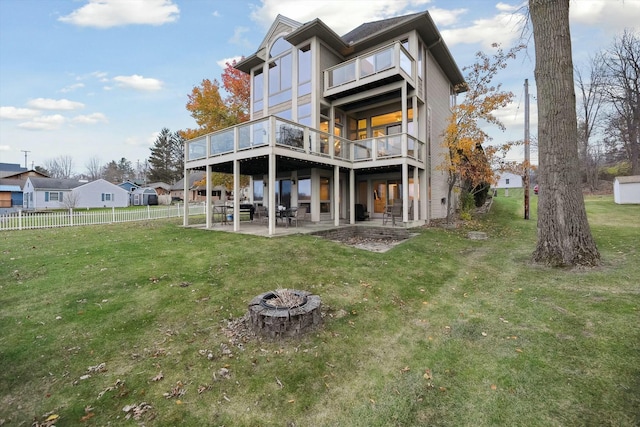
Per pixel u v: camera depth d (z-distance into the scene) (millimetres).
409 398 2541
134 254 7105
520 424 2197
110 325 3834
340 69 12539
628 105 25062
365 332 3693
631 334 3188
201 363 3068
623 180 18547
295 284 5254
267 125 9195
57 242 8484
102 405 2504
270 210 9164
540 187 6055
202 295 4766
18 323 3850
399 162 11266
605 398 2361
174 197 49562
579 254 5578
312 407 2482
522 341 3283
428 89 13617
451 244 8609
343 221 13578
